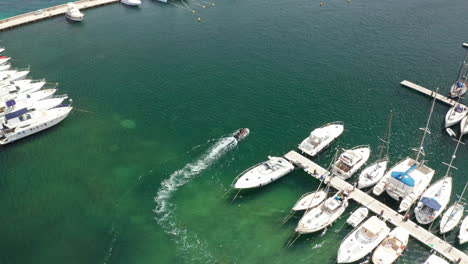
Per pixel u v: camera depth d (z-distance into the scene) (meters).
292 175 65.81
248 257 52.28
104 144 72.25
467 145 71.94
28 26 121.81
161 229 55.84
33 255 51.91
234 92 87.88
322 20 125.88
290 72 95.81
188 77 93.81
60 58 101.94
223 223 57.03
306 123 77.62
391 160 68.38
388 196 61.47
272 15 130.62
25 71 92.00
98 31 118.69
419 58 101.88
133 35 116.12
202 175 65.38
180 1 144.75
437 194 59.84
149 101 84.69
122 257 51.88
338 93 87.31
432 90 87.88
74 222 56.78
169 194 61.66
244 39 113.38
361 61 100.56
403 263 51.47
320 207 57.84
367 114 80.31
